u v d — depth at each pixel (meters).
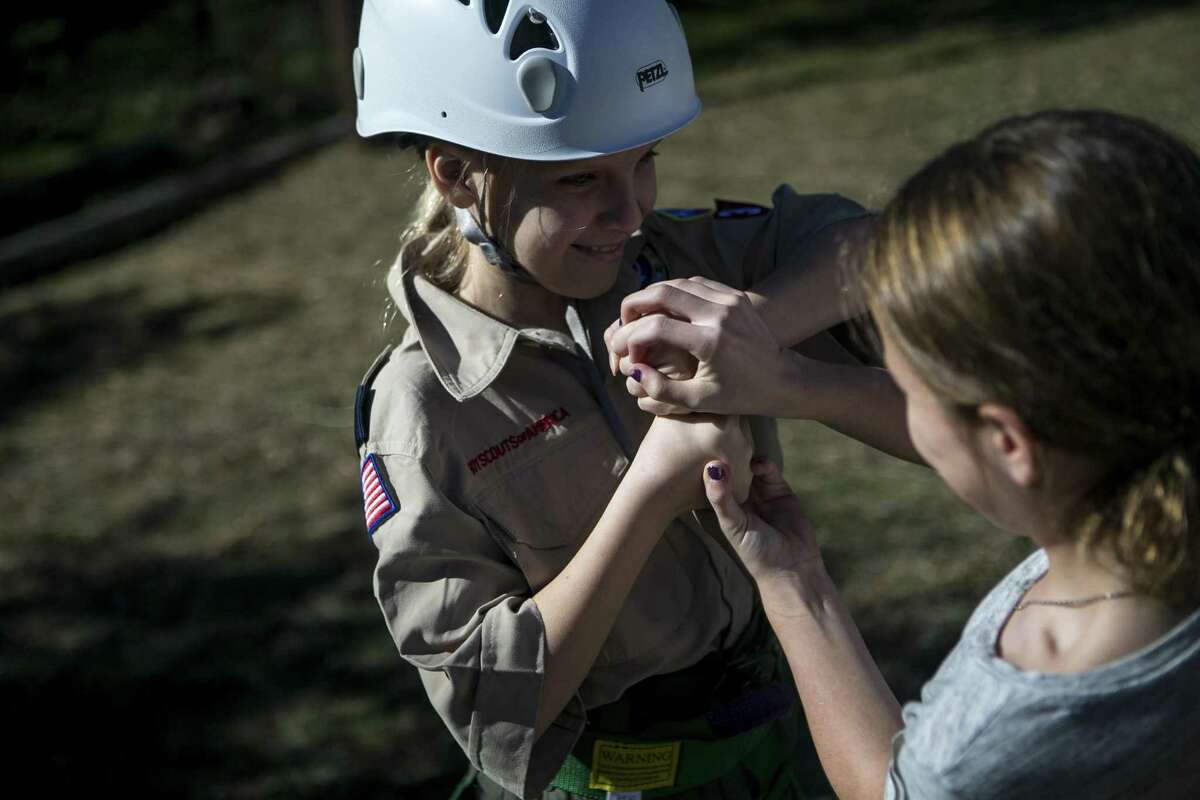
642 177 1.50
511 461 1.51
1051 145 0.97
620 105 1.43
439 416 1.49
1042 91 8.41
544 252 1.46
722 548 1.56
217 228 7.61
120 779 3.09
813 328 1.53
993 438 1.02
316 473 4.54
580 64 1.41
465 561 1.45
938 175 1.03
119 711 3.35
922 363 1.02
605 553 1.39
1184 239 0.94
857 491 4.08
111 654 3.60
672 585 1.57
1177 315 0.93
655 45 1.46
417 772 3.04
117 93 11.01
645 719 1.58
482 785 1.68
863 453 4.33
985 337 0.96
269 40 11.44
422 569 1.45
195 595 3.86
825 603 1.34
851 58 10.58
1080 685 0.99
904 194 1.06
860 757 1.24
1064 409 0.95
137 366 5.64
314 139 9.15
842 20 12.52
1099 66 8.92
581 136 1.42
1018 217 0.95
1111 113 1.01
